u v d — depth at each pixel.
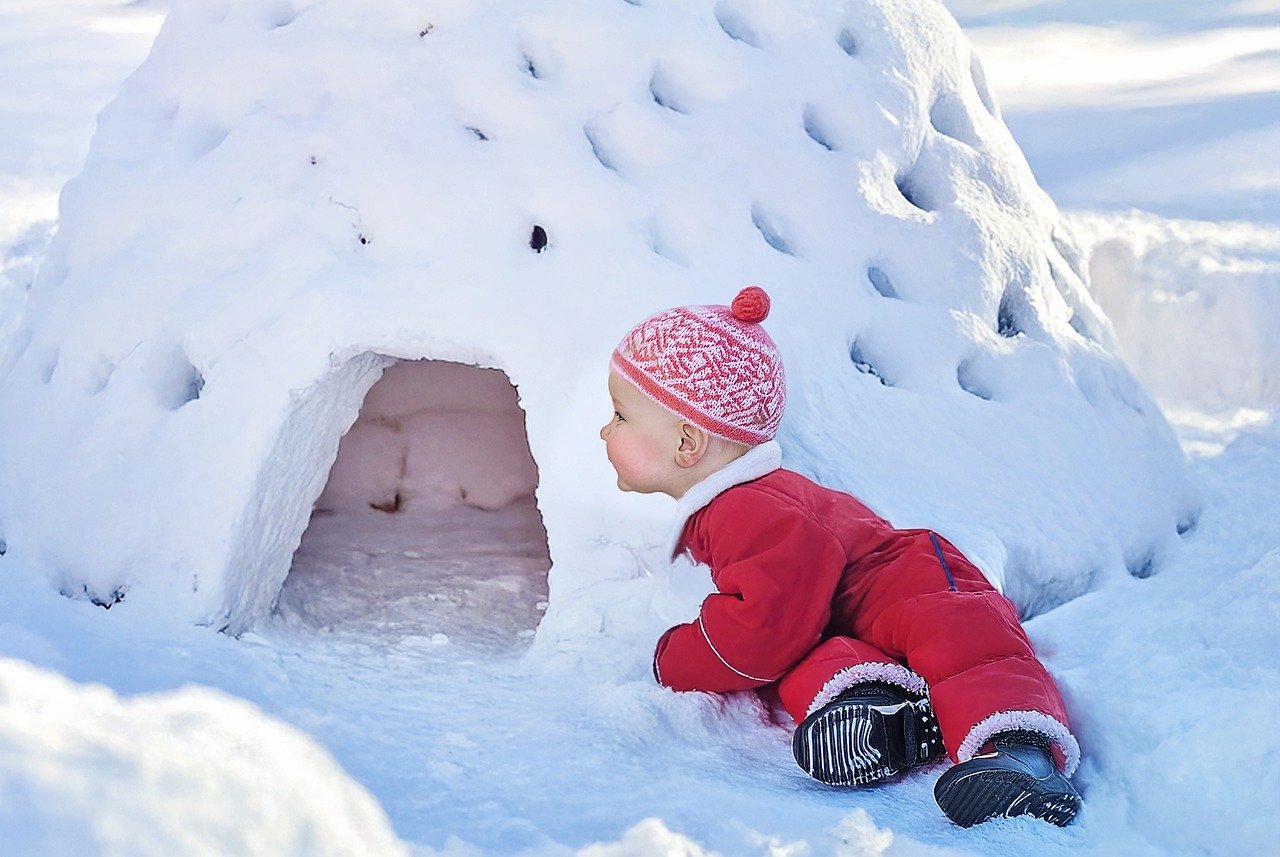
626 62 2.98
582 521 2.48
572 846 1.55
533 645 2.42
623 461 2.27
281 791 1.18
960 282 3.16
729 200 2.92
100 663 2.13
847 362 2.90
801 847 1.56
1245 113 7.36
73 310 2.87
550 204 2.76
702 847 1.54
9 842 0.90
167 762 1.10
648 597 2.41
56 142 6.96
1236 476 3.36
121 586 2.54
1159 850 1.73
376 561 3.26
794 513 2.12
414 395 3.96
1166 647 2.15
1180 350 4.45
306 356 2.57
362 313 2.60
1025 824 1.75
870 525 2.21
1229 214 5.27
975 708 1.84
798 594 2.07
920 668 1.97
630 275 2.70
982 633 1.94
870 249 3.09
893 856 1.57
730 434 2.21
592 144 2.91
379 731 1.99
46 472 2.73
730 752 2.04
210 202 2.82
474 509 3.85
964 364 3.08
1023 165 3.72
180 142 3.01
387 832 1.33
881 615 2.08
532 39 3.02
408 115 2.83
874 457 2.76
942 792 1.73
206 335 2.66
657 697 2.12
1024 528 2.80
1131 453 3.16
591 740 1.99
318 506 3.73
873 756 1.89
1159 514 3.06
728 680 2.12
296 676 2.28
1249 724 1.79
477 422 4.01
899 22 3.52
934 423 2.90
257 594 2.61
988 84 3.84
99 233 2.95
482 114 2.87
